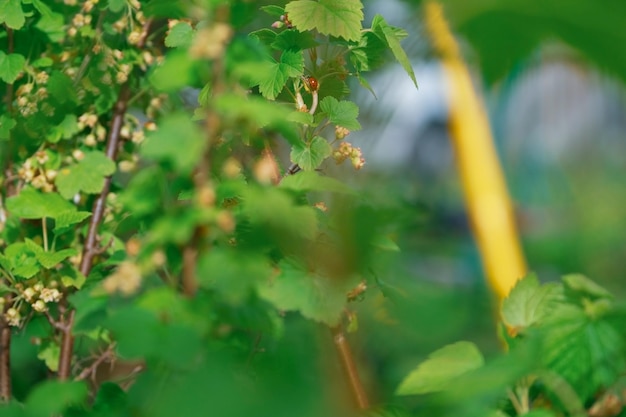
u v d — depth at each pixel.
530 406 0.79
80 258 0.96
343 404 0.76
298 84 0.89
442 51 0.83
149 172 0.77
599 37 0.75
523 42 0.77
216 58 0.72
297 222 0.76
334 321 0.79
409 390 0.76
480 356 0.78
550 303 0.80
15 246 0.93
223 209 0.80
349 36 0.85
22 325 0.96
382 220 0.84
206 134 0.72
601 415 0.77
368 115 0.94
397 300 0.88
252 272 0.73
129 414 0.81
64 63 0.99
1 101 1.01
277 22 0.88
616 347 0.77
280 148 0.90
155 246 0.73
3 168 0.99
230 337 0.80
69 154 0.99
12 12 0.94
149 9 0.94
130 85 1.00
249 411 0.72
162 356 0.71
